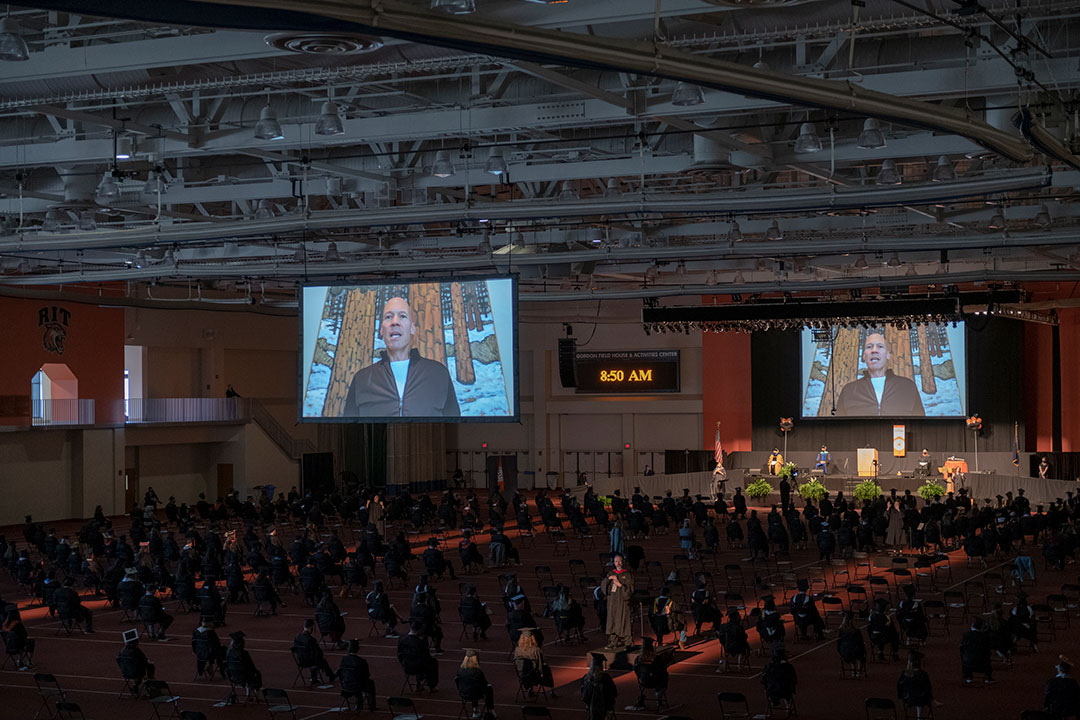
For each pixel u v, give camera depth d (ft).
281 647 80.79
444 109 74.18
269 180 98.58
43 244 91.20
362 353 93.35
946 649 76.84
